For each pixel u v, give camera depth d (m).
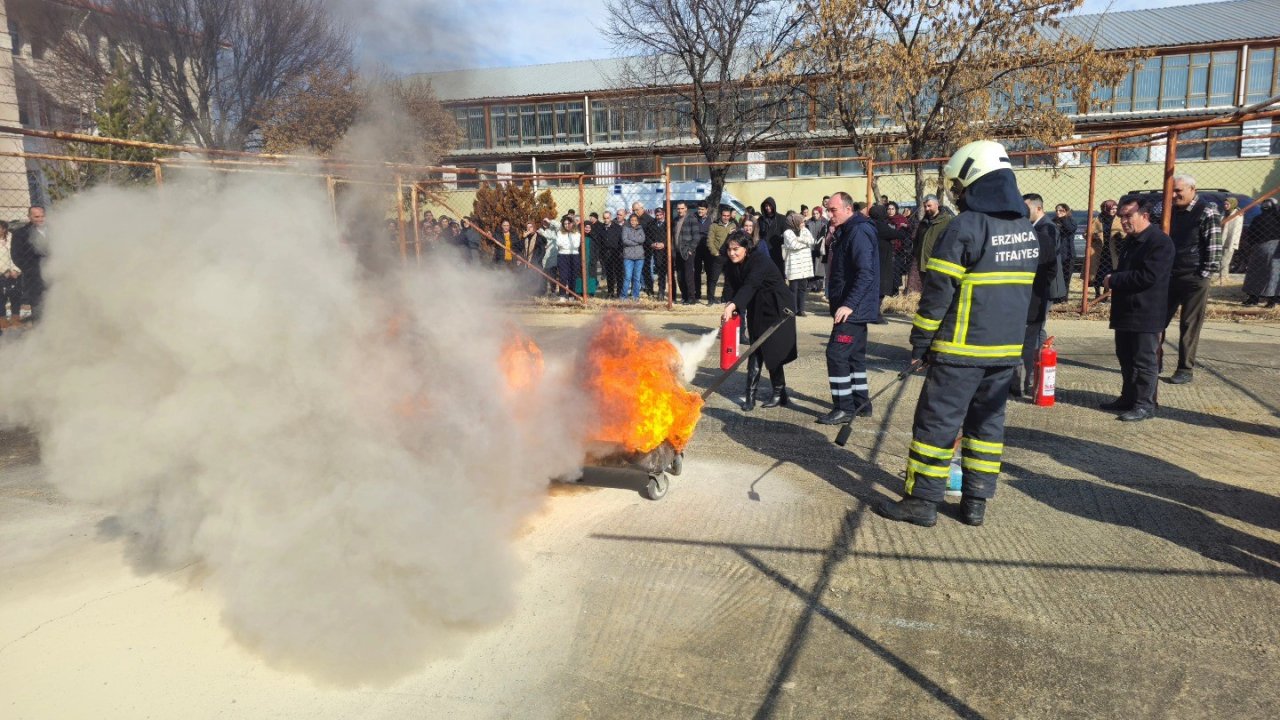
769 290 6.36
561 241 14.10
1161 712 2.61
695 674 2.85
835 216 6.11
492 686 2.79
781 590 3.45
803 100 19.30
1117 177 21.41
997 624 3.16
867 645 3.03
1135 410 6.07
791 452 5.45
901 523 4.18
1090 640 3.03
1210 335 9.76
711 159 21.08
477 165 12.45
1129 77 25.06
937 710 2.64
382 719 2.62
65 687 2.79
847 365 6.08
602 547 3.88
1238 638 3.02
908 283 13.35
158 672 2.88
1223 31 24.92
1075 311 11.77
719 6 20.06
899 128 15.12
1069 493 4.56
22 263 7.79
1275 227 11.82
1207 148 22.14
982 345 3.92
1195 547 3.81
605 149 25.41
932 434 4.07
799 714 2.62
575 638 3.08
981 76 14.12
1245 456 5.16
